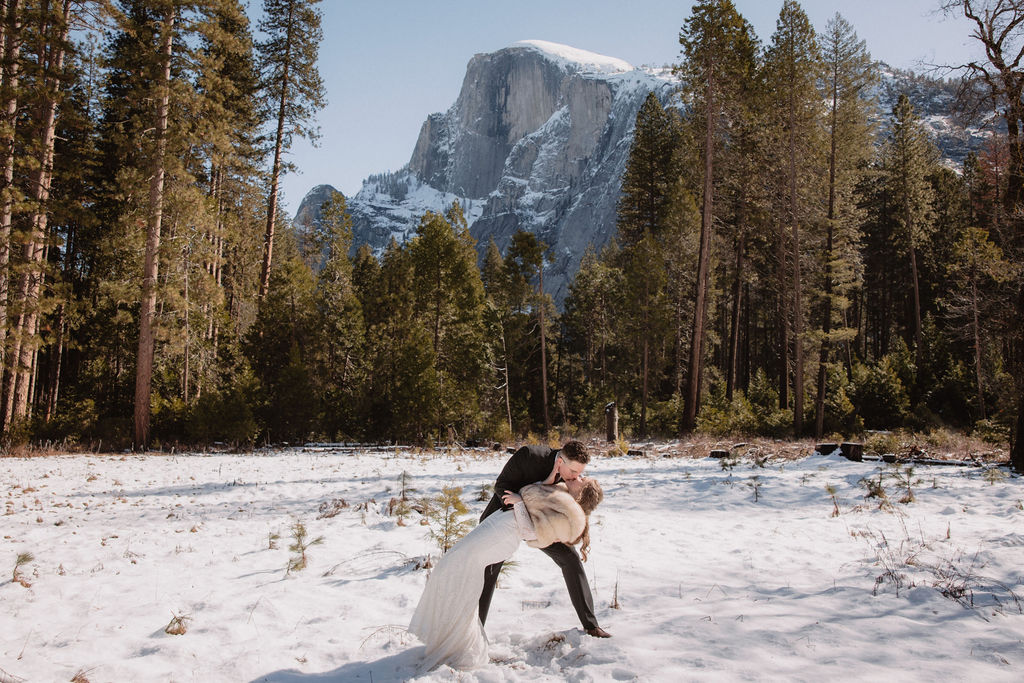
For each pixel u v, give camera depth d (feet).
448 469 46.50
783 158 94.89
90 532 24.95
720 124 96.12
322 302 119.44
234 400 75.20
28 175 68.54
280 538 23.40
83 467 49.67
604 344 149.28
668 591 15.55
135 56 69.36
